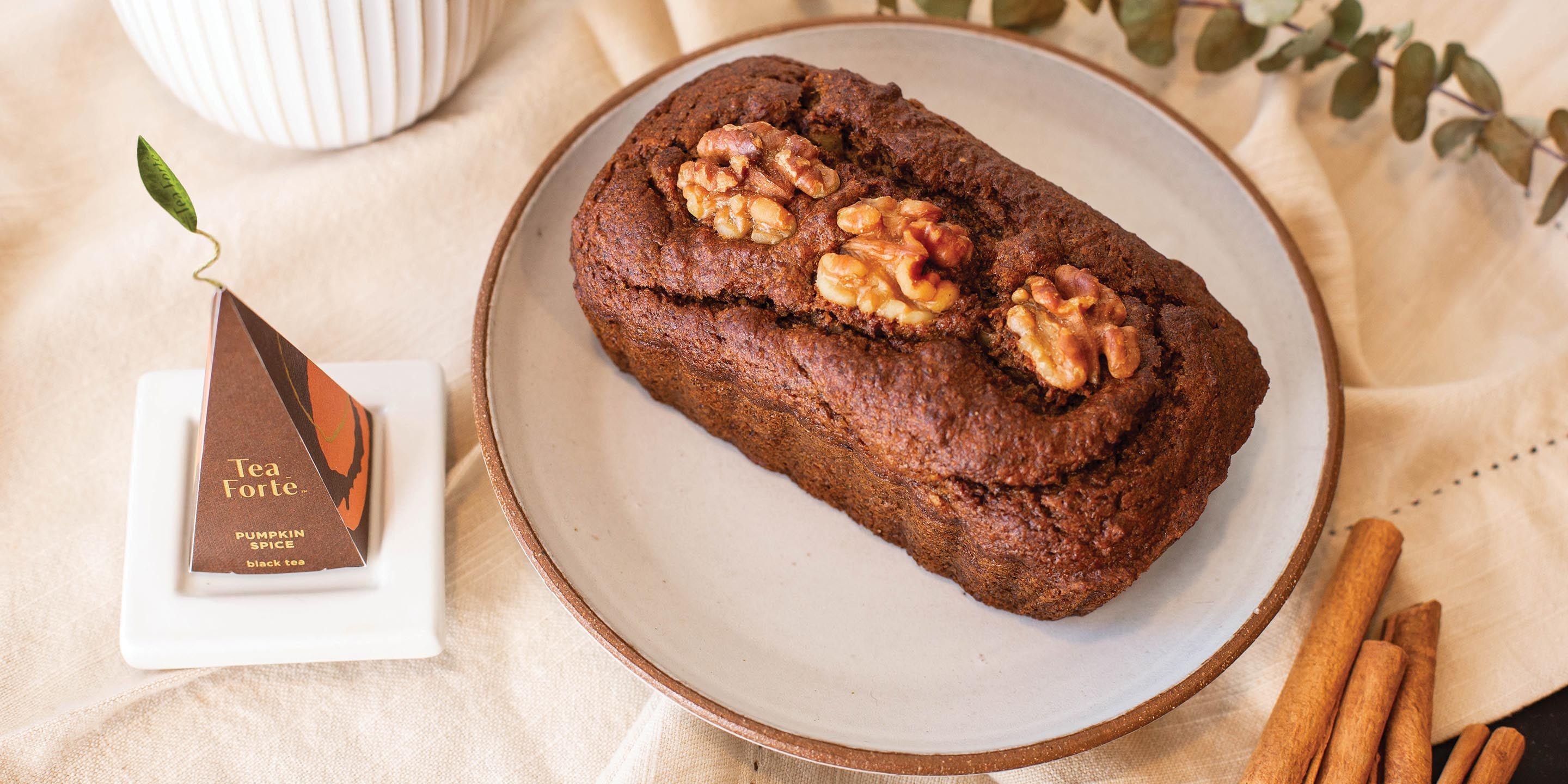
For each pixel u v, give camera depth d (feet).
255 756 1.80
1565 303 2.07
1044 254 1.79
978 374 1.74
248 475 1.74
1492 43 2.18
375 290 2.02
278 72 1.93
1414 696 1.82
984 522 1.74
